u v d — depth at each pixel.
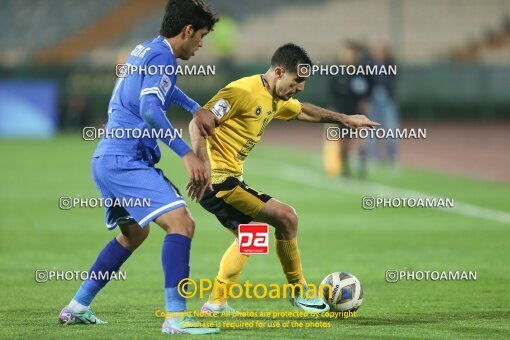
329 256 34.53
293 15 142.62
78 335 20.02
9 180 64.12
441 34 138.00
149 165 20.92
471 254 34.81
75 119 115.94
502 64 124.12
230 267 23.17
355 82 63.66
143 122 20.61
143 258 34.06
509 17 139.50
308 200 54.19
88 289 21.61
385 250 36.03
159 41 20.83
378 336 20.16
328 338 19.91
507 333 20.58
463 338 19.97
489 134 109.75
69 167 74.06
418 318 22.66
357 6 143.75
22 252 35.47
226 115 22.73
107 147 20.70
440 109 124.12
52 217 46.22
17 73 116.00
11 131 112.31
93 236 39.94
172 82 20.47
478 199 53.59
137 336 19.88
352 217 46.78
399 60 126.00
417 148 95.12
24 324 21.56
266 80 23.25
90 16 142.88
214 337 19.86
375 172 70.94
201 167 20.00
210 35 119.88
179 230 20.03
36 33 140.75
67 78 116.06
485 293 26.58
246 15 143.12
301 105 24.42
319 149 94.81
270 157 84.94
